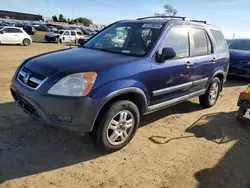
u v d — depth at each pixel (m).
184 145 4.00
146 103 3.81
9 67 9.12
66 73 3.11
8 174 2.99
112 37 4.54
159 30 4.17
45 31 49.16
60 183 2.91
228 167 3.47
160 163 3.46
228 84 8.69
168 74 4.07
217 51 5.53
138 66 3.59
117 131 3.53
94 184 2.94
